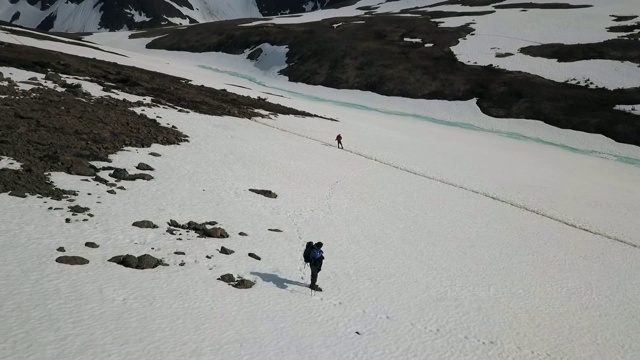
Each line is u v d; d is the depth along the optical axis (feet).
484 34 407.03
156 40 543.80
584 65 333.21
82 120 129.49
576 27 396.57
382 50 396.98
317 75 384.06
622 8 430.20
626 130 265.54
